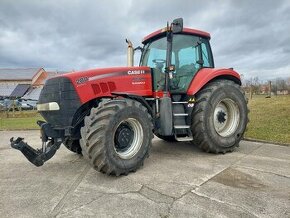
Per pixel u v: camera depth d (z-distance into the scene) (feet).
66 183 11.18
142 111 12.48
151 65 16.40
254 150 15.72
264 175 11.23
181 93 15.30
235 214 8.05
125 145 12.11
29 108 75.46
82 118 12.62
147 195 9.58
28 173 12.75
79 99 12.13
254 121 25.29
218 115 15.66
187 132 14.76
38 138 23.34
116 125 11.46
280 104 35.50
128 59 17.11
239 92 15.97
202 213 8.16
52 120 12.52
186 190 9.89
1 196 9.96
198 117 14.57
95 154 10.95
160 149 16.60
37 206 9.02
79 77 12.26
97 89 12.54
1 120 44.96
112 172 11.36
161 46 15.87
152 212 8.34
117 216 8.17
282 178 10.86
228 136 15.29
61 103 12.16
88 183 11.00
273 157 14.02
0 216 8.38
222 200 8.98
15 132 28.45
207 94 14.70
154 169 12.50
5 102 74.95
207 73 15.21
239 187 10.03
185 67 15.80
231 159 13.92
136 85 13.70
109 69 13.17
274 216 7.91
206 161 13.67
